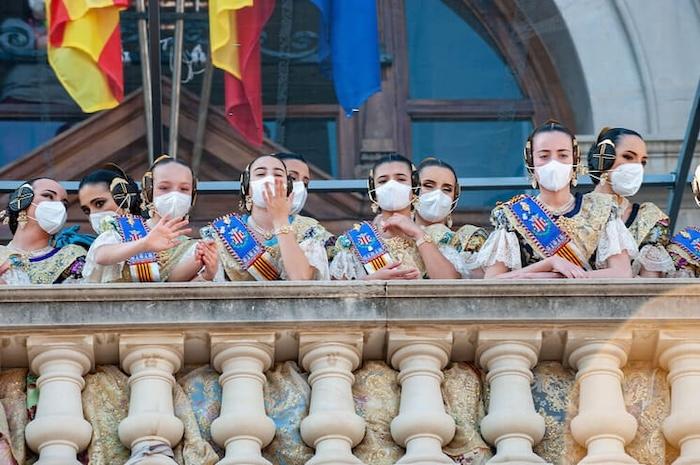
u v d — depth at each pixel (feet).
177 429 55.31
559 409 56.75
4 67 84.99
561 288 57.06
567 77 85.15
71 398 55.72
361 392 56.70
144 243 59.06
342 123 84.28
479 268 62.18
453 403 56.59
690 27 84.79
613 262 60.54
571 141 61.82
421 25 86.38
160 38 78.54
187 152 82.64
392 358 56.95
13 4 85.61
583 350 56.90
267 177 61.46
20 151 84.02
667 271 62.85
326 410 55.62
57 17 75.51
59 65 75.87
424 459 54.75
